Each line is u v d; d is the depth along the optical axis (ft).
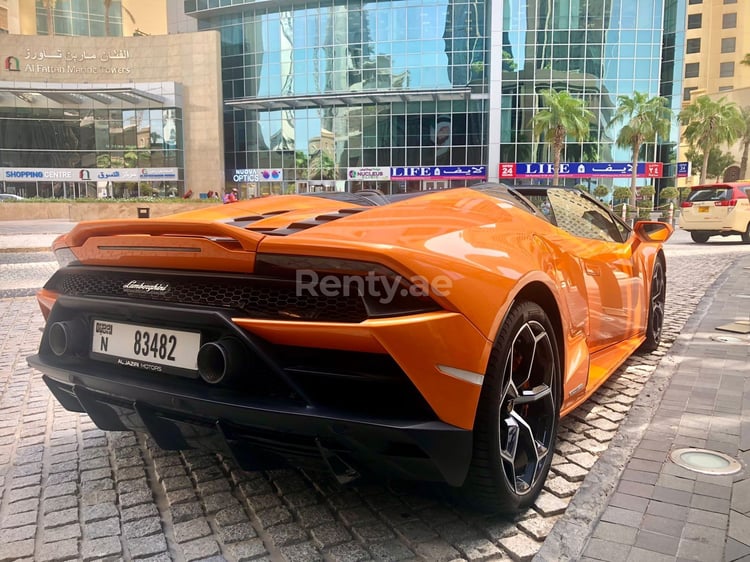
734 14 270.05
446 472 5.82
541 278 7.06
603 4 141.18
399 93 140.05
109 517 7.24
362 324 5.44
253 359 6.11
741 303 21.68
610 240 12.37
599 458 8.50
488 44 142.92
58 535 6.83
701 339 16.02
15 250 49.24
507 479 6.54
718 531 6.51
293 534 6.72
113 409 7.36
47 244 53.67
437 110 146.92
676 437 9.23
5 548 6.56
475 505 6.66
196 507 7.41
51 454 9.28
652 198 140.56
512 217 8.20
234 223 7.28
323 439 5.74
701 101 171.42
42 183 155.74
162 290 6.72
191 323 6.44
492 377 6.15
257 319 5.93
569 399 8.46
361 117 151.12
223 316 6.05
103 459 9.02
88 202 104.68
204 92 156.15
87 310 7.43
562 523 6.75
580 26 141.79
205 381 6.40
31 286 29.71
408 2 144.56
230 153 164.04
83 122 155.12
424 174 149.18
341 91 150.61
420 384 5.57
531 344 6.98
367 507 7.30
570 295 8.45
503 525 6.83
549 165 144.46
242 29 159.33
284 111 157.38
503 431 6.66
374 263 5.54
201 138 157.48
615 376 12.79
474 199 8.23
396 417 5.64
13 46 155.02
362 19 147.54
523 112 143.54
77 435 10.11
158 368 6.82
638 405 10.77
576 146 144.97
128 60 157.58
